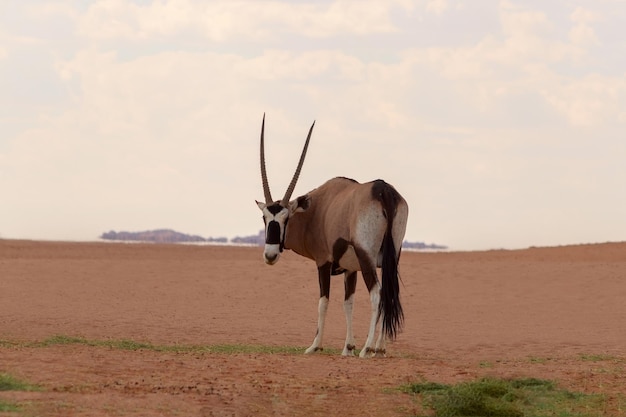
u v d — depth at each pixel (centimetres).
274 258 2412
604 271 5012
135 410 1402
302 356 2153
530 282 4753
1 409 1348
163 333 3014
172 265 5303
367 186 2298
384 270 2225
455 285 4697
